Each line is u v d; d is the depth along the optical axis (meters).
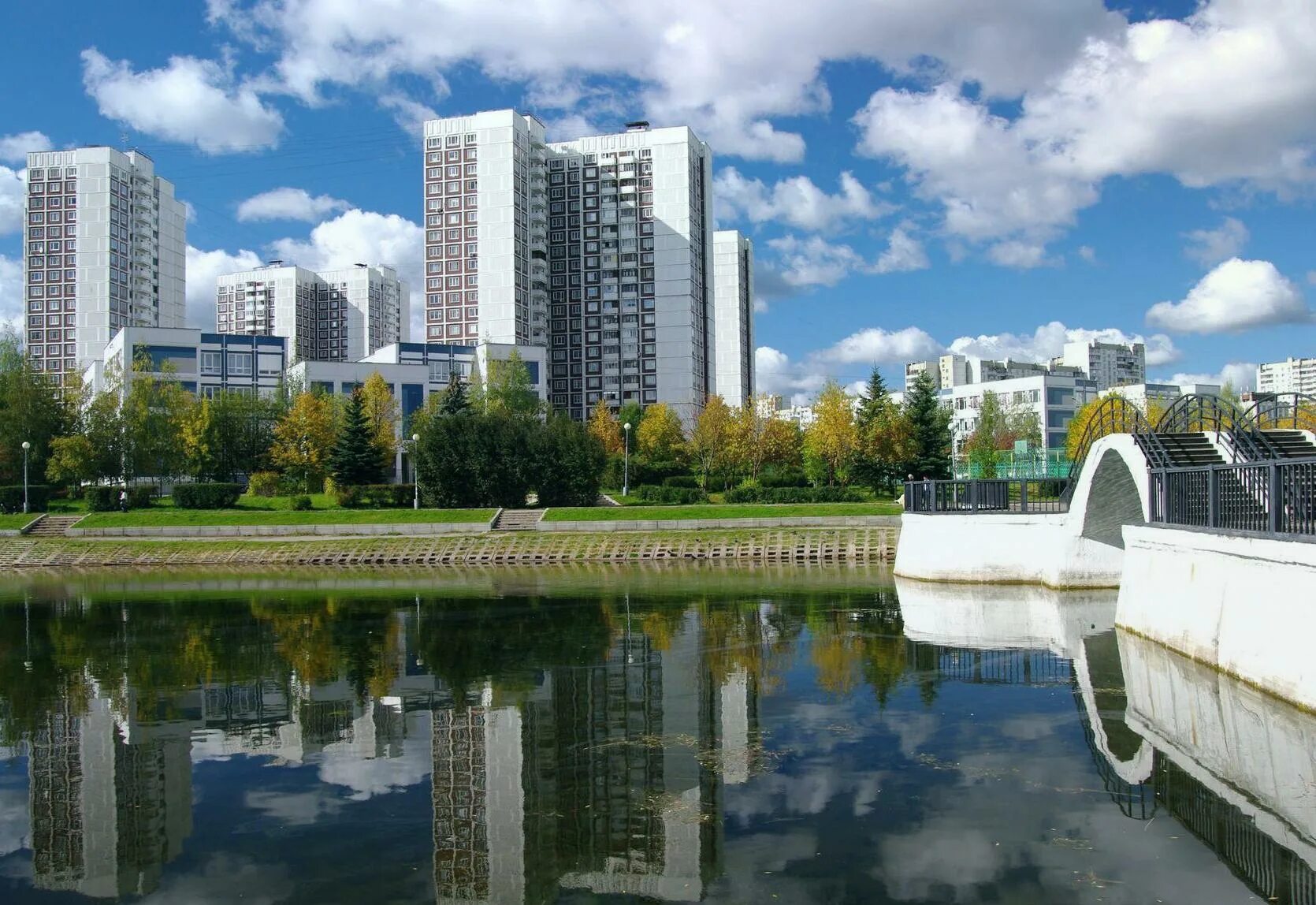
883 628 25.62
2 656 24.16
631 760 14.07
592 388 143.50
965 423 146.12
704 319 149.88
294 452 79.19
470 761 14.27
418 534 59.53
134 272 149.38
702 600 33.28
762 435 86.19
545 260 140.50
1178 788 12.24
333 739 15.70
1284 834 10.69
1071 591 31.77
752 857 10.37
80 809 12.52
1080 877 9.66
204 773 13.98
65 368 141.50
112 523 61.69
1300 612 14.68
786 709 16.94
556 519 60.84
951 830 11.00
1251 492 16.75
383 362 117.69
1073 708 16.39
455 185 134.12
